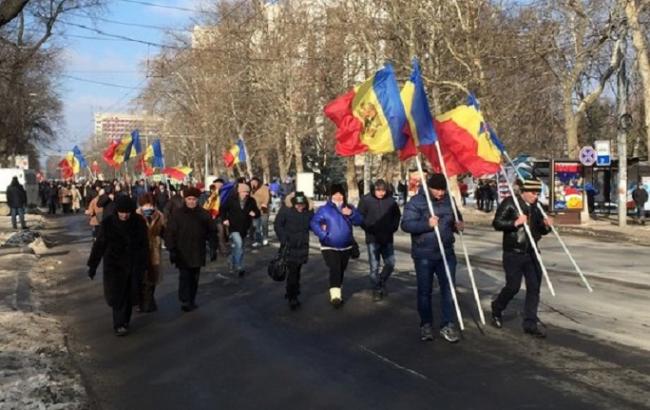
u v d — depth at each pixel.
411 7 33.44
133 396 6.34
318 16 45.50
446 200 8.23
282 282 13.03
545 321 9.15
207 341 8.41
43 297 11.82
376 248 11.00
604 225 27.69
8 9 15.70
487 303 10.45
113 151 26.89
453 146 10.92
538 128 38.44
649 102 26.08
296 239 10.38
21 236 21.61
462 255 16.80
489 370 6.94
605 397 6.06
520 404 5.91
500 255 16.88
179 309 10.52
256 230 19.62
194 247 10.21
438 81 32.72
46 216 40.59
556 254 17.20
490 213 38.97
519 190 8.66
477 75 31.55
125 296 8.80
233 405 6.02
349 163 51.81
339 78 43.12
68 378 6.79
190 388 6.54
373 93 9.25
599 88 30.42
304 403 6.03
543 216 8.63
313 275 13.80
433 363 7.23
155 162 29.45
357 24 36.12
